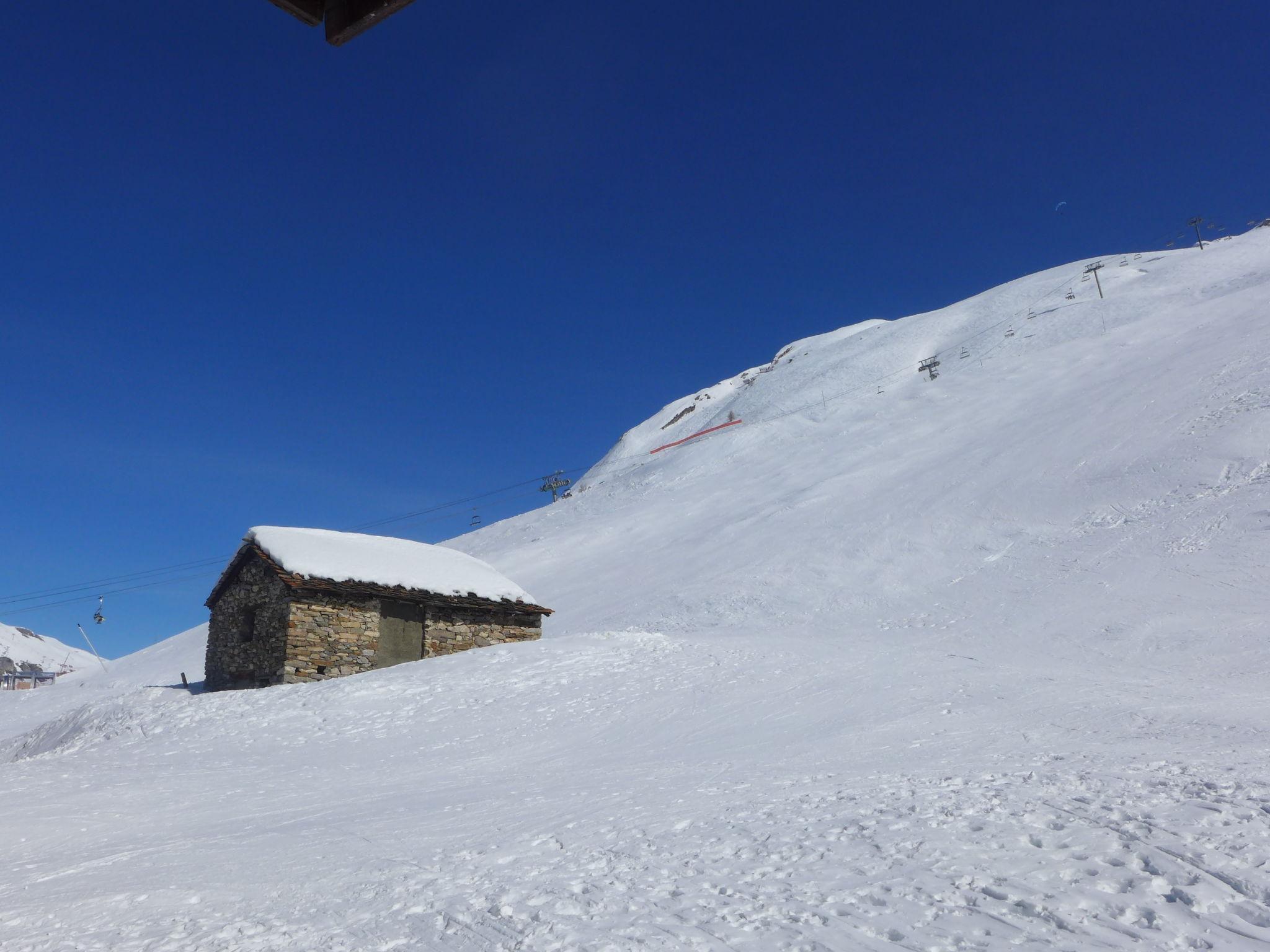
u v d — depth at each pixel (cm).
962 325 10388
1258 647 2091
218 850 783
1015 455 4628
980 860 556
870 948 428
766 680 1875
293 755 1382
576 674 1939
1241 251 8481
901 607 3269
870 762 1065
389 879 628
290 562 2177
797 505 5191
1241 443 3631
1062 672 1994
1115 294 8381
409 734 1505
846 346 12200
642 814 806
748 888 539
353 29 251
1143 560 3019
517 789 1033
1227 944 413
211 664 2428
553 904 532
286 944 491
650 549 5312
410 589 2327
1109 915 456
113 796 1102
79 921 554
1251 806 633
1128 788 736
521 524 7719
